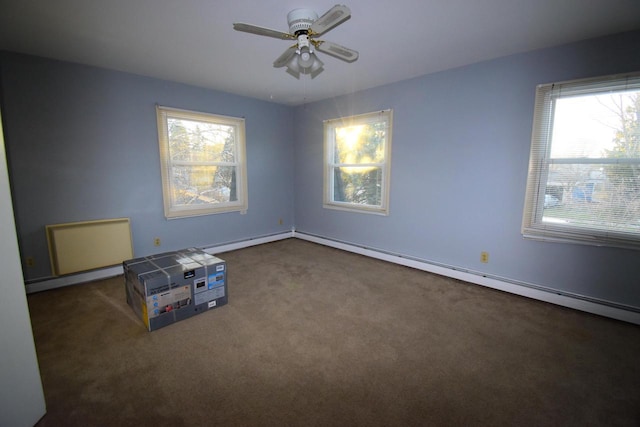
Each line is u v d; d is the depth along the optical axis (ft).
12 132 8.66
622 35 7.09
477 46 8.05
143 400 5.04
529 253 8.95
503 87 8.87
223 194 13.82
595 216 7.86
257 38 7.61
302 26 5.81
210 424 4.57
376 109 12.14
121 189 10.71
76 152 9.71
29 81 8.79
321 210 15.26
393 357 6.19
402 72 10.31
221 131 13.39
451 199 10.39
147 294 6.99
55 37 7.55
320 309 8.27
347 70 10.07
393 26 6.91
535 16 6.42
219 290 8.31
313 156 15.26
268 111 14.94
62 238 9.37
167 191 11.77
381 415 4.75
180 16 6.50
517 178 8.91
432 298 8.97
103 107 10.09
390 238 12.42
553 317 7.82
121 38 7.63
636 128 7.19
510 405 4.96
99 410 4.82
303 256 13.26
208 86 12.21
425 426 4.56
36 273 9.29
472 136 9.65
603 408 4.90
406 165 11.47
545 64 8.13
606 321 7.61
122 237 10.57
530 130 8.53
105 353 6.28
